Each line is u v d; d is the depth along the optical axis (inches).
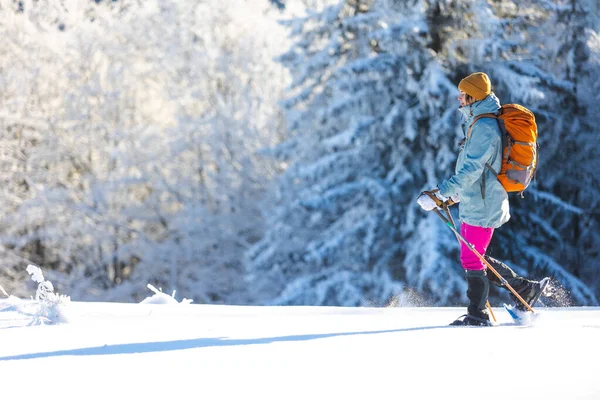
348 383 130.3
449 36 1169.4
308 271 1359.5
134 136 1662.2
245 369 146.0
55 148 1680.6
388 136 1216.2
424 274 1060.5
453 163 1165.1
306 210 1263.5
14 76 1673.2
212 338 214.2
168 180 1683.1
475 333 211.3
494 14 1196.5
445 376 136.7
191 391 124.0
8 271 1664.6
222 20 1759.4
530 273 1212.5
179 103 1700.3
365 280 1203.2
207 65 1715.1
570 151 1364.4
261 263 1359.5
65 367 151.9
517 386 126.6
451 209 1131.3
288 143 1441.9
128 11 1736.0
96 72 1713.8
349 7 1332.4
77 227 1624.0
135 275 1628.9
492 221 259.1
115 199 1675.7
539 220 1257.4
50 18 1728.6
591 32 1333.7
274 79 1715.1
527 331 215.6
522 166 256.2
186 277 1598.2
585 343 185.2
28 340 211.6
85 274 1708.9
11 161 1669.5
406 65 1168.2
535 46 1316.4
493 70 1152.8
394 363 152.9
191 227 1560.0
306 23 1363.2
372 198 1236.5
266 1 1761.8
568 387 125.6
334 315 336.2
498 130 255.8
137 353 175.0
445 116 1114.7
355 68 1174.3
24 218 1628.9
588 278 1382.9
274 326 258.8
